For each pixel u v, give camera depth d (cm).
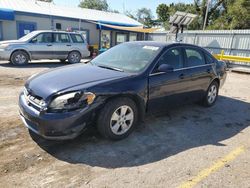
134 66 412
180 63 466
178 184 274
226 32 1642
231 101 653
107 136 357
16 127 400
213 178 288
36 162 303
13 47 1110
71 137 320
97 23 1977
